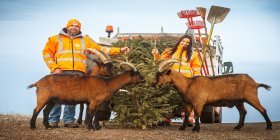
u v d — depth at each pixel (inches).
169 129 371.2
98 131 339.9
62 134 322.0
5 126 356.2
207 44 435.8
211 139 311.4
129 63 348.8
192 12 463.8
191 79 354.9
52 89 337.4
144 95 355.9
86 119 386.0
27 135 314.0
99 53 363.3
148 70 360.2
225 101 348.5
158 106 366.0
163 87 366.3
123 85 347.9
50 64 370.0
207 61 498.9
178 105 381.4
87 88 342.6
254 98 350.9
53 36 378.9
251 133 345.4
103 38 459.8
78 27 382.3
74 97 340.8
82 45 382.3
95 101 342.6
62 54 376.2
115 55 392.5
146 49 390.6
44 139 299.4
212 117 474.6
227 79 348.8
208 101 348.8
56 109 371.9
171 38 462.0
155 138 311.7
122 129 358.3
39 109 339.6
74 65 376.2
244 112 374.3
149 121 356.2
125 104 361.7
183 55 398.6
